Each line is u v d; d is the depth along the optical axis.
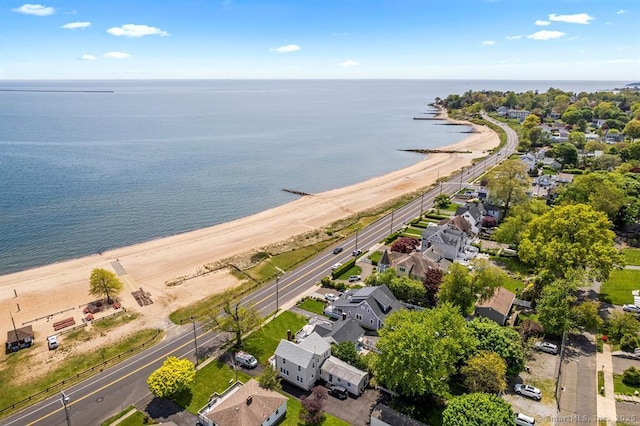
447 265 97.38
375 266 102.94
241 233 131.38
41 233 128.75
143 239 127.38
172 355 71.44
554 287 72.75
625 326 69.88
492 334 62.06
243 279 100.44
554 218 88.94
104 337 77.69
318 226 136.12
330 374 62.59
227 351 71.69
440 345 55.81
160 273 105.12
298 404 59.19
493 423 45.56
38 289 96.31
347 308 79.12
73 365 69.50
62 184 175.62
